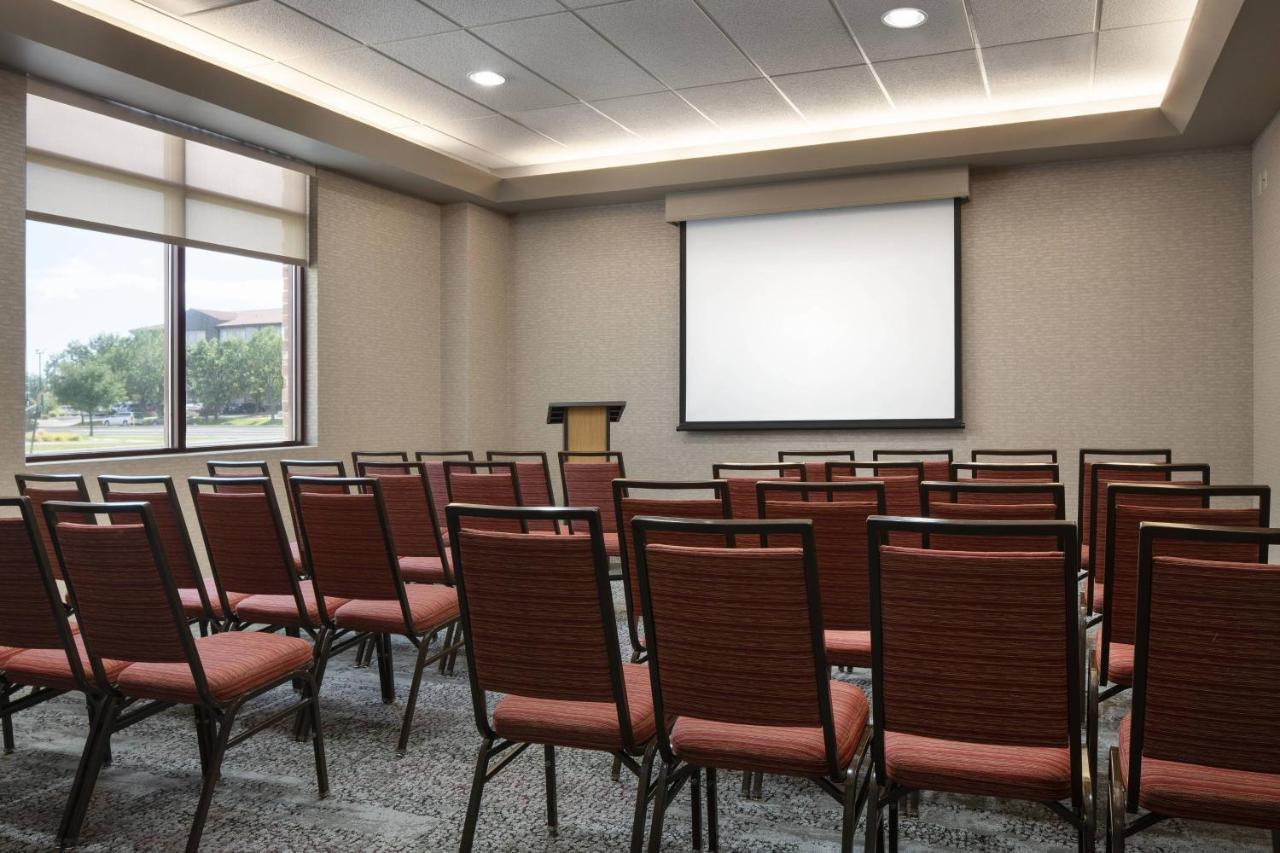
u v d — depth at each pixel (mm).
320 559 3428
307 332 7664
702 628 2055
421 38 5871
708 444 8758
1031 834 2648
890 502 3793
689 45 5992
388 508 4043
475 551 2234
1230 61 5305
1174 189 7266
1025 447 7715
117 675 2775
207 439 6914
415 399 8695
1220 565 1667
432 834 2668
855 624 2918
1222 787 1821
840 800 2086
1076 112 7215
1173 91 6430
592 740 2285
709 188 8445
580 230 9242
